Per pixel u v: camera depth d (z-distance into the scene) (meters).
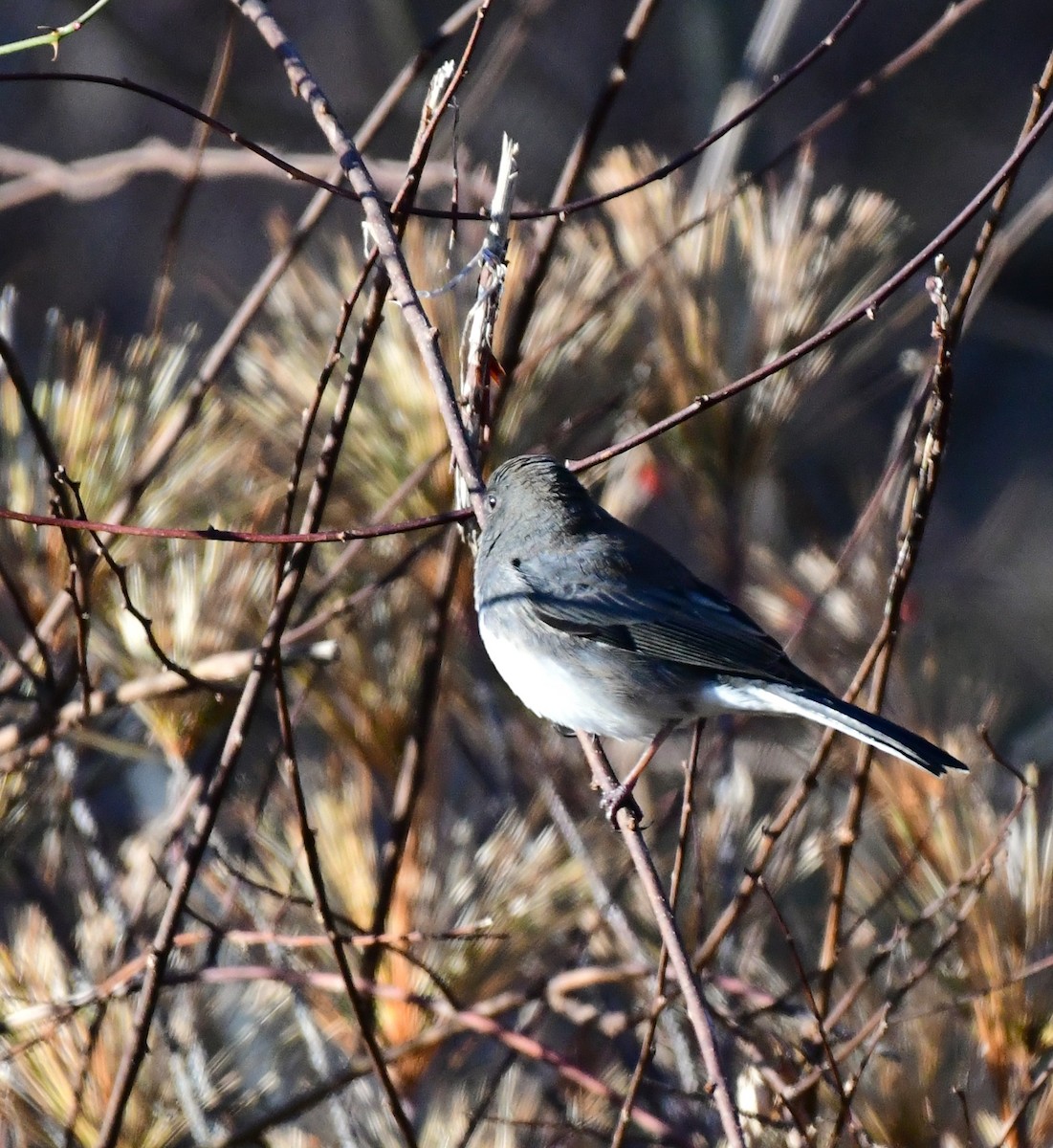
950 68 21.86
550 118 20.36
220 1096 7.56
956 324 6.56
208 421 8.04
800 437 9.59
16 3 20.25
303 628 7.88
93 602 7.80
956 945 6.79
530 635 8.16
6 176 19.09
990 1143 6.59
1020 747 11.88
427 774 8.62
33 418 6.88
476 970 7.67
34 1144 7.23
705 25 15.45
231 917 8.55
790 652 9.30
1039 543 15.94
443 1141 7.60
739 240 8.79
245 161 10.09
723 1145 7.38
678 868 6.63
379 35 20.75
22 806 8.00
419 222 8.81
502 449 8.59
